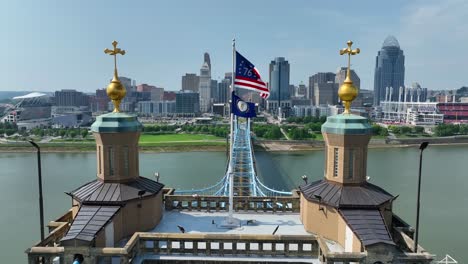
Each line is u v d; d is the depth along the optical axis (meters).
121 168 28.00
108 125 27.34
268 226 29.84
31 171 136.75
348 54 28.59
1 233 69.12
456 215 80.00
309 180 118.69
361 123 27.11
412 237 26.48
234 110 32.78
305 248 25.55
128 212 26.98
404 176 124.38
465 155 181.75
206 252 24.34
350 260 21.59
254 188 77.94
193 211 33.72
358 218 24.38
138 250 24.14
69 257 22.20
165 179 120.88
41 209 24.00
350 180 27.25
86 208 25.73
